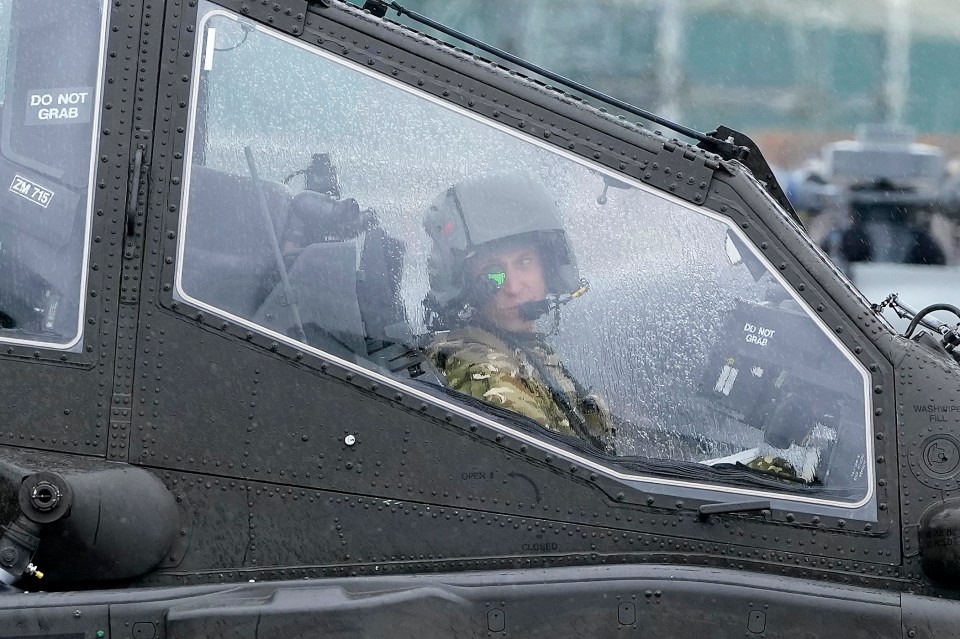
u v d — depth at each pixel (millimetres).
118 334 14523
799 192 45812
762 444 14914
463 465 14672
